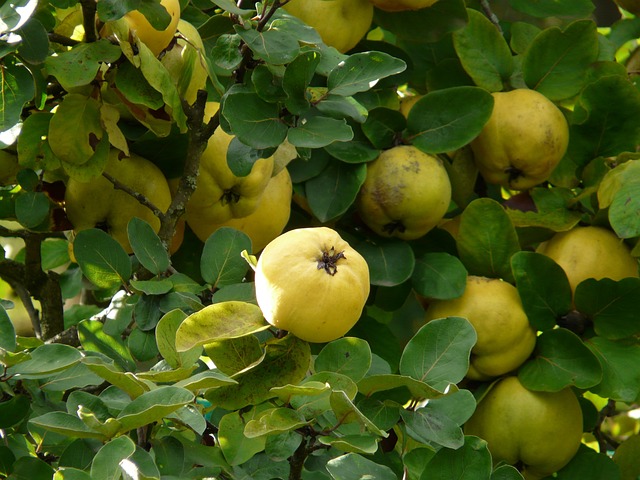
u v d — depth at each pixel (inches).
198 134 56.0
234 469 53.5
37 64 54.2
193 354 50.6
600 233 63.0
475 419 62.2
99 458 48.3
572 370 61.0
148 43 55.5
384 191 61.9
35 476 52.2
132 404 49.1
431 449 52.6
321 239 50.2
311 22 62.3
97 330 55.0
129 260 55.6
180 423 51.4
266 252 50.2
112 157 57.8
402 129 62.8
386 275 61.9
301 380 51.3
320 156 62.3
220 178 58.6
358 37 63.5
